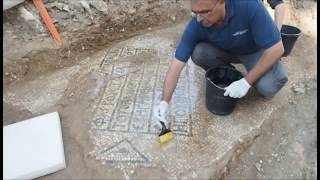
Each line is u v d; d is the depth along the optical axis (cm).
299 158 225
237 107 247
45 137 221
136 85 267
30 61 291
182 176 200
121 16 346
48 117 235
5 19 302
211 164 207
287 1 387
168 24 362
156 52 309
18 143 217
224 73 244
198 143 219
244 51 232
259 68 207
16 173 200
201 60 249
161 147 216
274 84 233
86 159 211
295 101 264
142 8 360
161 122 216
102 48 320
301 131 243
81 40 318
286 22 359
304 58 311
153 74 279
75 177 202
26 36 303
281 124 245
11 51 290
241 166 217
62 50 306
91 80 273
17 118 245
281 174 215
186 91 259
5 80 277
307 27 355
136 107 246
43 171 202
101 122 235
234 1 192
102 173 203
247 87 214
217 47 239
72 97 259
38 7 312
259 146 229
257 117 241
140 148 216
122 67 288
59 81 279
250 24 199
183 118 235
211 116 238
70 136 226
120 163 207
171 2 378
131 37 337
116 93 259
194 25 211
